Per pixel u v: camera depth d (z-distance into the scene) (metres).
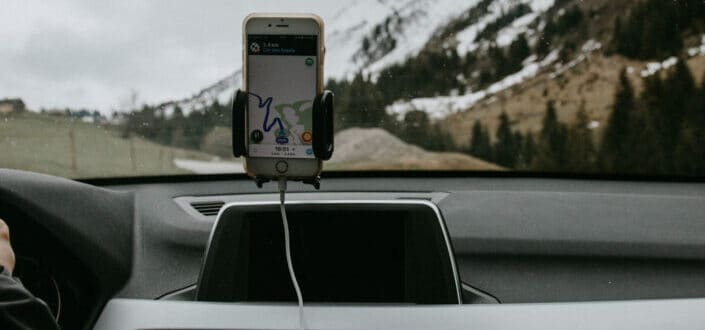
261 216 1.53
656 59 101.88
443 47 142.38
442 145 110.88
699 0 102.62
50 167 67.12
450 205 3.31
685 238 2.86
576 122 100.06
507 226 2.99
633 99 96.75
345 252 1.52
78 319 2.44
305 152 1.59
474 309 1.26
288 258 1.38
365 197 3.36
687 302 1.27
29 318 0.80
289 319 1.25
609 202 3.42
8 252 0.86
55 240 2.42
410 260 1.50
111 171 75.25
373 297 1.52
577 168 94.75
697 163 87.88
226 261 1.52
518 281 2.83
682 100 93.38
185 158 92.00
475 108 116.81
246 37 1.65
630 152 92.62
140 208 2.97
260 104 1.62
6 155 65.81
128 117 103.56
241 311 1.28
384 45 165.75
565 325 1.22
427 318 1.24
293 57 1.63
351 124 117.19
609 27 113.38
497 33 136.75
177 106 106.75
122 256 2.65
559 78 111.88
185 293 2.29
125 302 1.35
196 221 2.94
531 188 3.71
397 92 126.94
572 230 2.94
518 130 107.00
